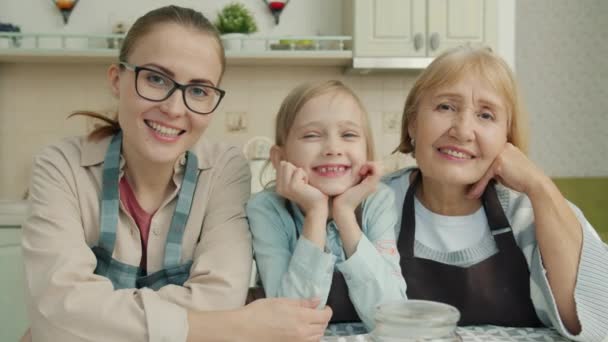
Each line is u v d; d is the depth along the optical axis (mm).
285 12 2693
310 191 946
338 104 1002
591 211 2994
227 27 2473
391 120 2729
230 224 980
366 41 2398
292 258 921
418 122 1017
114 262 959
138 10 2623
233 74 2670
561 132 3160
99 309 760
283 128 1065
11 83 2576
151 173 991
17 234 2053
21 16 2568
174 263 974
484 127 968
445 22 2418
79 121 2609
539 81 3133
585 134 3166
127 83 914
